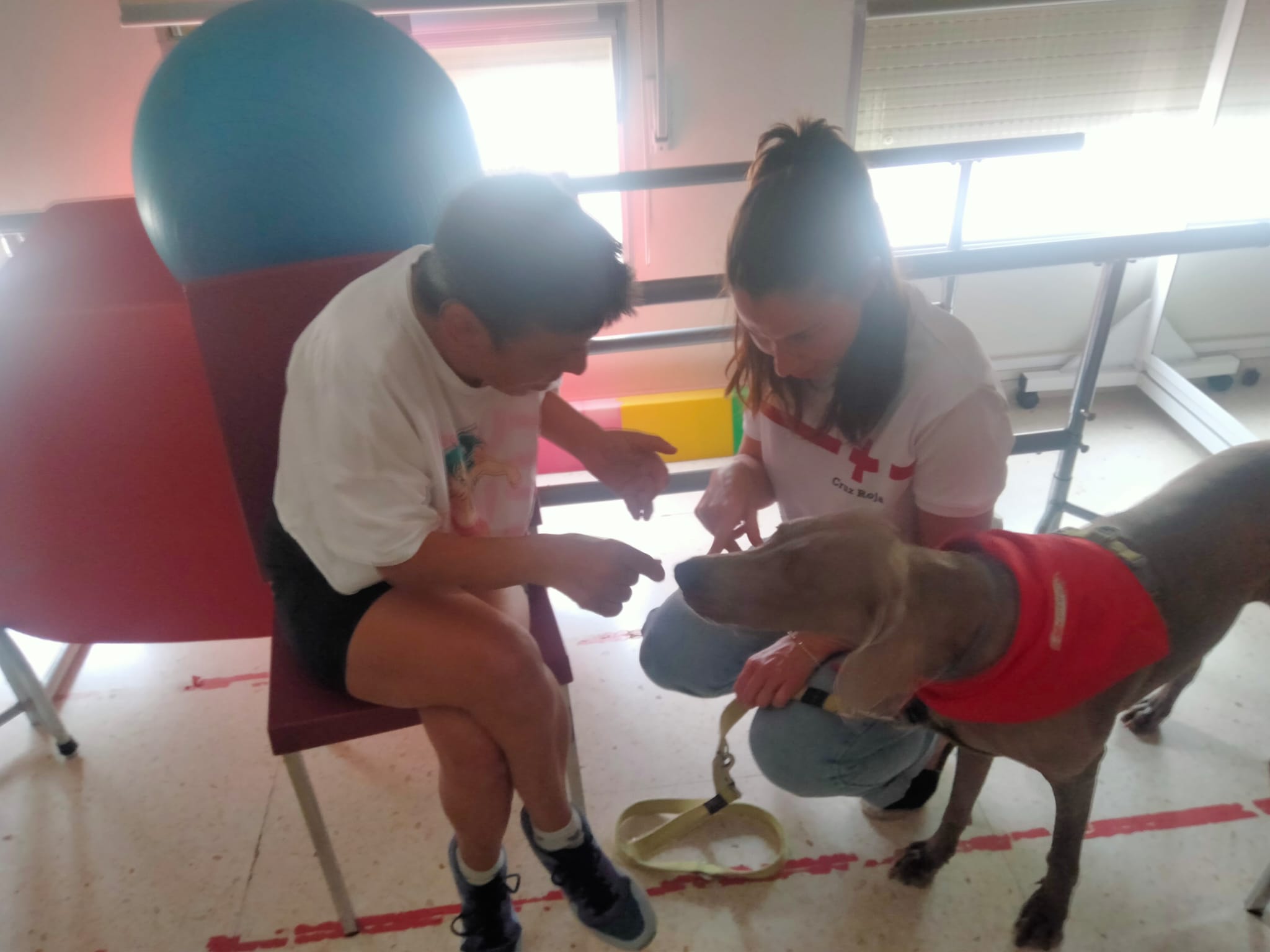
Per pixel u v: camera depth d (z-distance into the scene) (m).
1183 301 2.27
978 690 0.87
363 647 0.90
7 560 1.30
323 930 1.26
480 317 0.76
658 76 2.03
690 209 2.21
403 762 1.52
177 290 1.30
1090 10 2.02
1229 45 2.04
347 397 0.83
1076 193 2.30
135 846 1.40
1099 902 1.23
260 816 1.43
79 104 1.96
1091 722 0.92
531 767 0.94
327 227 1.10
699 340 1.59
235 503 1.27
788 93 2.09
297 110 1.04
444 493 0.93
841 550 0.81
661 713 1.57
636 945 1.12
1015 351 2.47
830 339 0.87
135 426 1.21
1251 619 1.69
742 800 1.40
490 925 1.09
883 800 1.29
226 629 1.39
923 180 2.28
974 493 0.99
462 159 1.20
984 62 2.09
